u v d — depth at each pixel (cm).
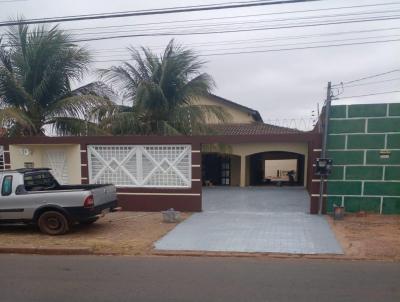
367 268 645
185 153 1195
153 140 1203
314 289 550
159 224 1027
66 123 1502
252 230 934
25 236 918
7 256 775
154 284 584
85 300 527
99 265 693
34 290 570
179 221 1059
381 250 743
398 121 1072
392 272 622
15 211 931
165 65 1513
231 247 785
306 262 686
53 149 1288
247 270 645
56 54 1418
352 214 1102
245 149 1998
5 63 1462
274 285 568
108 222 1065
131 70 1599
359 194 1108
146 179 1220
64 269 673
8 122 1348
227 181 2175
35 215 925
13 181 941
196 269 655
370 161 1095
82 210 903
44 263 716
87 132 1492
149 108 1564
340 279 591
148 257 738
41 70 1448
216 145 1733
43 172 1034
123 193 1227
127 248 795
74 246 807
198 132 1589
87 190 915
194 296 532
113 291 558
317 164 1091
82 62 1479
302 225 983
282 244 800
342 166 1109
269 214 1149
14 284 598
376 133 1085
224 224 1009
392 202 1093
